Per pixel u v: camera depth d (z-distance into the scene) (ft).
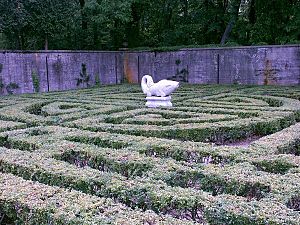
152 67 78.64
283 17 73.10
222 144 26.43
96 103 41.11
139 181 14.10
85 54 72.95
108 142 21.84
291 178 13.92
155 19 88.74
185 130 25.52
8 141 22.68
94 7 71.20
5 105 40.83
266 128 27.68
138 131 25.29
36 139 22.29
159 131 25.20
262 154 18.16
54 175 15.24
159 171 15.43
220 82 70.79
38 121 29.27
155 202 12.59
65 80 69.21
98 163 18.19
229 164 16.56
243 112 32.09
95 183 14.30
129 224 10.15
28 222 11.80
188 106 37.73
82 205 11.57
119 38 85.76
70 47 79.97
